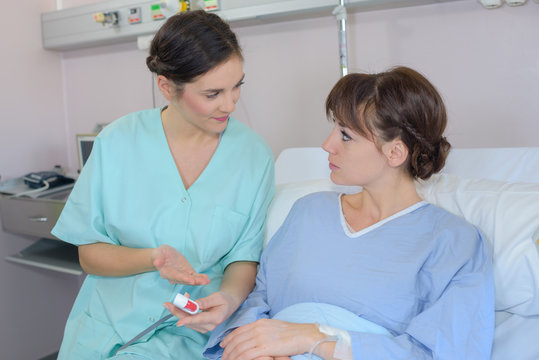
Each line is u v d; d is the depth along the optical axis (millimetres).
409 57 1771
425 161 1085
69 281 2588
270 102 2100
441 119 1064
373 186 1134
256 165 1308
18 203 2104
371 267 1077
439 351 939
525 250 1040
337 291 1082
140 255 1156
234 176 1273
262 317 1134
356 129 1056
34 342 2439
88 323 1230
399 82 1038
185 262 1090
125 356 1100
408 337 980
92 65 2533
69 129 2660
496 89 1644
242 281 1219
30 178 2195
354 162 1090
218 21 1092
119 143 1253
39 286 2441
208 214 1231
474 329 972
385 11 1786
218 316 1031
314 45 1959
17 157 2393
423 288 1059
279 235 1258
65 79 2629
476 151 1445
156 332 1195
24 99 2416
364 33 1840
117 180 1244
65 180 2252
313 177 1668
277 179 1708
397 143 1059
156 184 1238
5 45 2316
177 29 1057
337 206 1207
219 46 1044
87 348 1200
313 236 1173
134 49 2391
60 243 2377
